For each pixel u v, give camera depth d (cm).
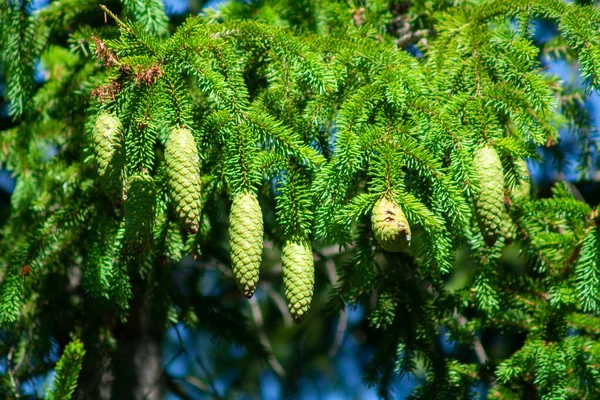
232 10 427
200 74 295
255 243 276
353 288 389
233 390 708
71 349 274
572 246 375
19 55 407
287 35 320
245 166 292
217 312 470
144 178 279
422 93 318
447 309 399
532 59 329
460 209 295
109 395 484
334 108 360
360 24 434
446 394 400
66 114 450
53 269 434
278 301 659
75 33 408
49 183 442
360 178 349
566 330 388
